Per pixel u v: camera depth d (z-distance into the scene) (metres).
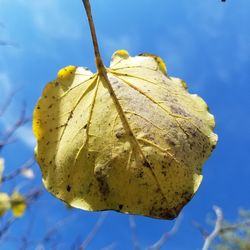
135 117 0.09
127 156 0.08
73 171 0.09
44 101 0.09
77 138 0.09
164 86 0.09
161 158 0.08
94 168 0.09
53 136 0.09
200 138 0.09
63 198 0.09
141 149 0.08
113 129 0.09
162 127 0.09
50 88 0.09
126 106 0.09
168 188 0.08
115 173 0.08
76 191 0.09
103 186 0.08
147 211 0.08
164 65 0.10
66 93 0.09
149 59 0.10
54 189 0.09
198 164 0.09
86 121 0.09
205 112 0.09
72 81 0.09
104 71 0.09
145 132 0.09
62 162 0.09
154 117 0.09
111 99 0.09
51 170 0.09
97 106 0.09
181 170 0.08
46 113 0.09
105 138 0.09
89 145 0.09
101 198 0.08
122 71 0.09
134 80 0.09
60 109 0.09
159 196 0.08
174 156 0.08
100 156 0.09
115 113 0.09
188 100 0.09
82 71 0.09
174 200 0.08
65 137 0.09
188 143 0.09
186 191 0.08
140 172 0.08
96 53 0.09
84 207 0.08
